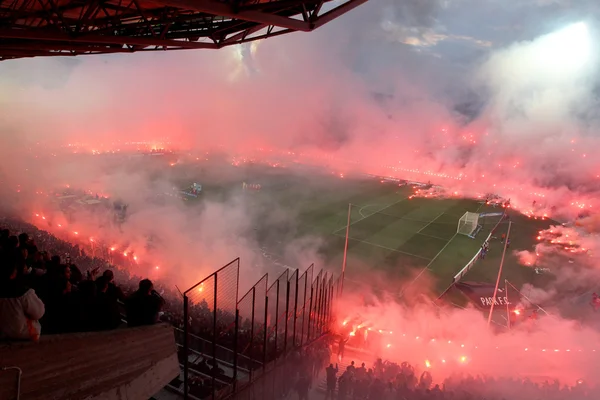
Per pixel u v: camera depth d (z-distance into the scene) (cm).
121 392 652
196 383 1119
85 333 604
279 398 1567
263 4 891
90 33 1041
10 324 500
